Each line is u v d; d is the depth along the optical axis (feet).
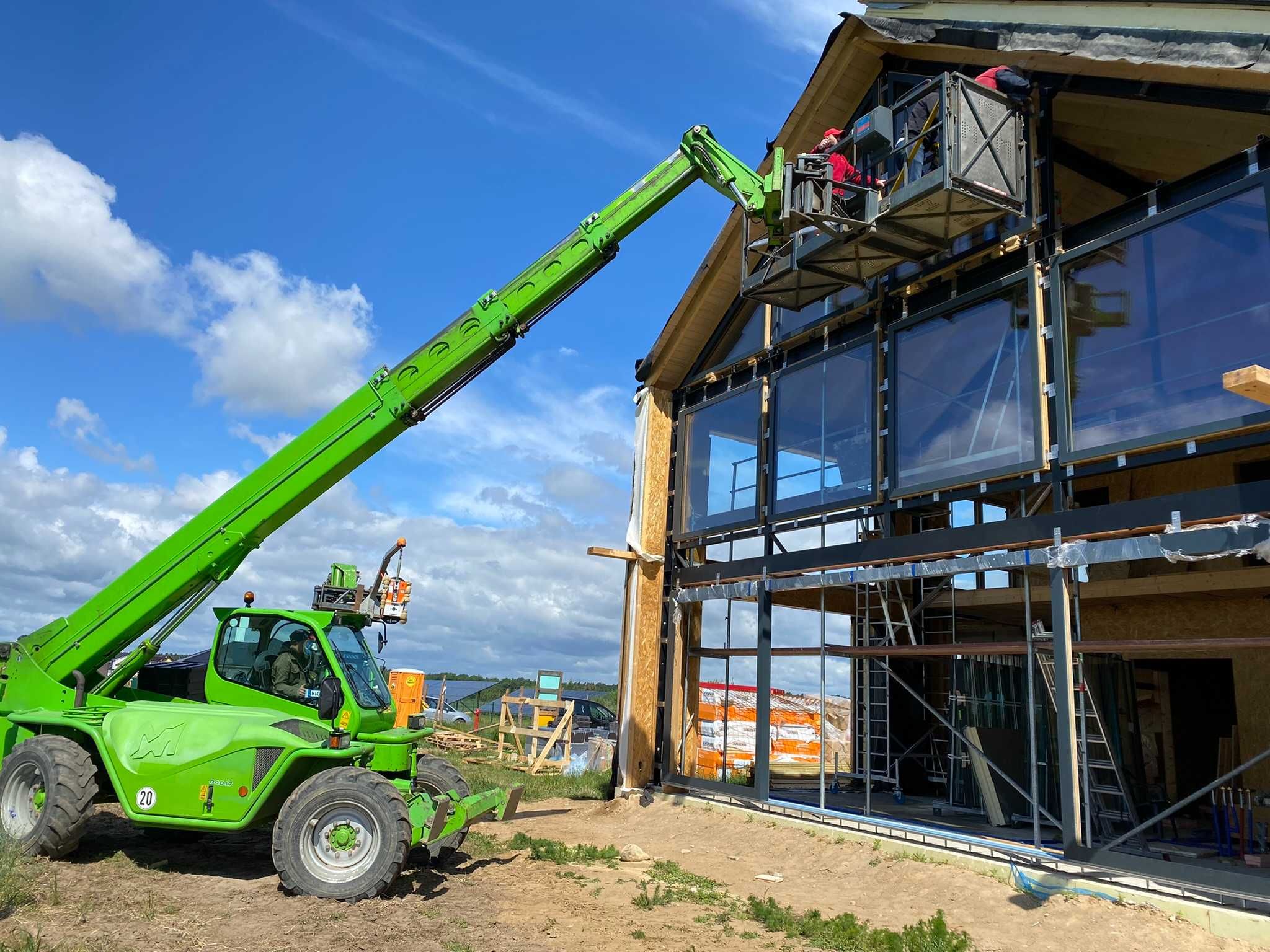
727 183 33.35
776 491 41.19
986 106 30.66
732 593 42.06
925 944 21.81
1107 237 29.12
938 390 34.22
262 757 24.67
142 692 30.32
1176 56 27.04
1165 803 40.75
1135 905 23.71
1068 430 29.12
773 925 23.47
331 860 23.41
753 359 44.06
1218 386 25.62
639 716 45.24
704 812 39.58
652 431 48.80
